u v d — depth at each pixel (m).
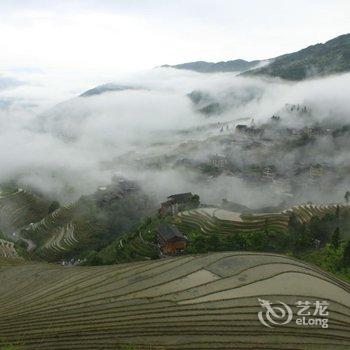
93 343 42.91
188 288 54.22
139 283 56.62
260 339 43.16
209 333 44.19
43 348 42.25
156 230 113.44
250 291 53.00
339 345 42.78
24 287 62.34
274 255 65.25
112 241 137.75
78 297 53.97
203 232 107.88
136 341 43.09
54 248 151.88
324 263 76.69
